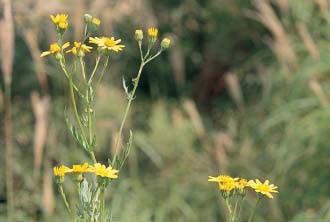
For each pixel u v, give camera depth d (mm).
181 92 7801
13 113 6750
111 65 7289
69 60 6367
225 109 7445
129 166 6332
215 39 7844
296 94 6000
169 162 6527
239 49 7836
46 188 5395
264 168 6152
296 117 5926
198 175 6238
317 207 5758
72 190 5691
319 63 5832
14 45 6617
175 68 6898
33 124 6703
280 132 6215
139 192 5918
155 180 6332
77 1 5672
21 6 6367
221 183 2701
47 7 6352
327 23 6273
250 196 5973
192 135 6637
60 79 6316
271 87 6332
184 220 5898
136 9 7043
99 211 2631
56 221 5594
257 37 7527
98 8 6547
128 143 2652
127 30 7371
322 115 5672
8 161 4945
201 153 6602
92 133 2730
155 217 5688
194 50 7984
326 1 6238
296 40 6434
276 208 5742
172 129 6637
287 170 5840
